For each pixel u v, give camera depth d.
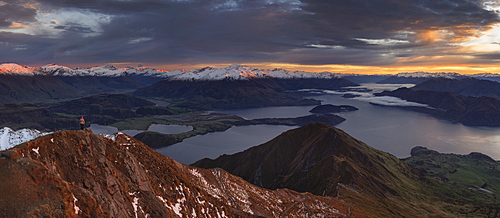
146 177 63.91
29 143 43.47
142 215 51.22
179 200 65.19
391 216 154.25
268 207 108.69
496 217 179.25
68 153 47.56
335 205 144.25
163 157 87.75
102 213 39.09
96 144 54.72
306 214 117.25
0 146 64.81
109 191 48.28
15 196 31.91
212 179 107.12
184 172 91.00
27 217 30.09
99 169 50.28
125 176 56.12
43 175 35.66
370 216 141.50
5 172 33.88
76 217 34.91
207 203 72.69
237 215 79.88
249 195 111.12
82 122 62.28
